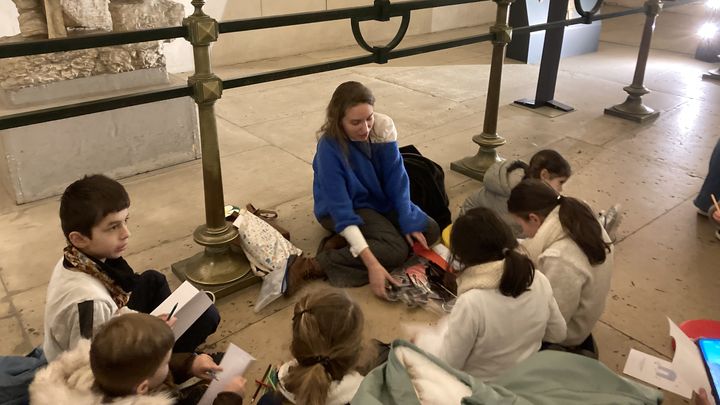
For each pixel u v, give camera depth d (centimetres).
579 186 359
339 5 727
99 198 161
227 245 255
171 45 620
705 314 246
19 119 197
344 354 136
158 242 294
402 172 275
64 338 163
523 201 198
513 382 140
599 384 139
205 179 241
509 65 661
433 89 563
